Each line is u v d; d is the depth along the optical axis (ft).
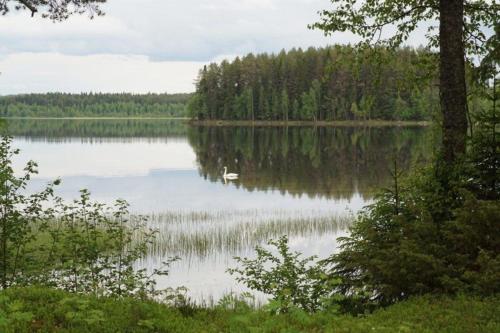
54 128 505.25
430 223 28.19
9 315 20.44
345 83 379.76
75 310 23.39
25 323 21.15
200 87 453.99
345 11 38.93
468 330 20.85
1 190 32.22
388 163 168.55
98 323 21.91
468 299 24.31
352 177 143.02
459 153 30.68
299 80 421.18
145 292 31.55
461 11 33.94
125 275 34.60
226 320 25.46
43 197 35.83
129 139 337.11
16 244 33.88
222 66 447.83
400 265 26.43
